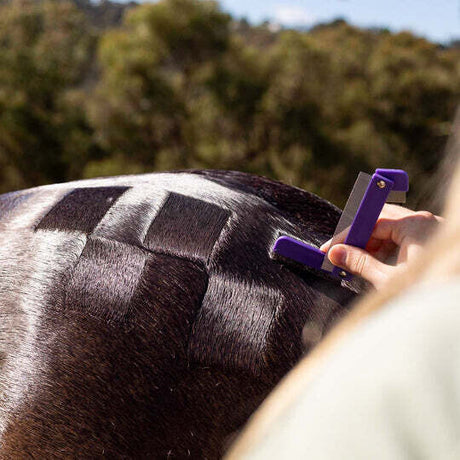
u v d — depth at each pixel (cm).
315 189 823
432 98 931
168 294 101
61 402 98
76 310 102
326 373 25
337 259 86
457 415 21
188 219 109
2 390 101
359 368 24
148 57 941
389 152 863
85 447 99
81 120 1023
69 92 1028
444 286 25
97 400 98
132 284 102
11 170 1011
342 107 927
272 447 24
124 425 98
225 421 99
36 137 1009
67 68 1059
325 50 991
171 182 120
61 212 113
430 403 22
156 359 99
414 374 22
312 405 24
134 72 947
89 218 111
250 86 934
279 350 97
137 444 99
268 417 26
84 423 98
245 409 98
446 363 22
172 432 99
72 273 104
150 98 946
